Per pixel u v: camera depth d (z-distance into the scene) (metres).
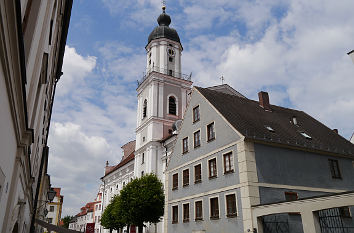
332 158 22.19
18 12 2.86
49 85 12.08
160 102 43.34
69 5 12.53
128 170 49.34
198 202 21.66
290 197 18.64
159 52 46.97
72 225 105.00
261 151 18.86
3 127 3.41
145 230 35.81
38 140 11.72
